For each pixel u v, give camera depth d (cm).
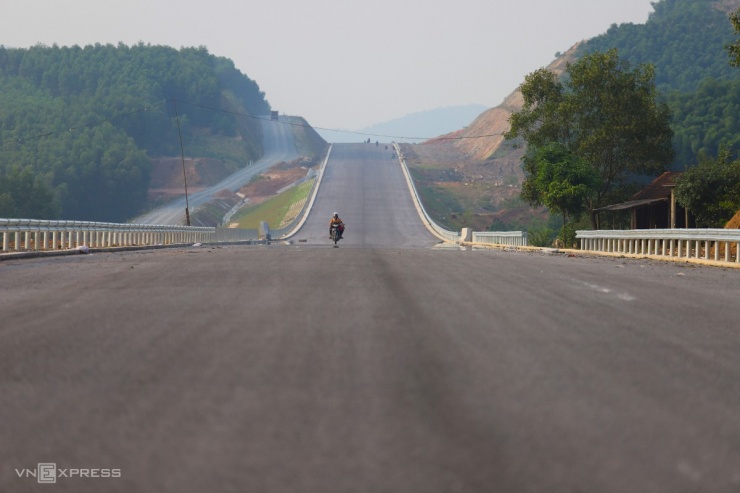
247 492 1026
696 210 11806
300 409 1441
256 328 2428
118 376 1759
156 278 4153
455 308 2928
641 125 16362
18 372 1823
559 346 2162
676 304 3281
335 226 11806
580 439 1261
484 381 1692
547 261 6247
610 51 16738
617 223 17500
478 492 1009
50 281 4041
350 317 2669
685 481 1070
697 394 1634
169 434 1295
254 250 8494
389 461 1138
